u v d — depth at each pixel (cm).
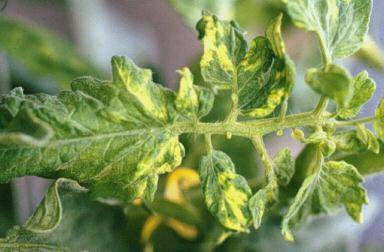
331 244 63
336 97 41
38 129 40
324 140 45
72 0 84
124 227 54
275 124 45
